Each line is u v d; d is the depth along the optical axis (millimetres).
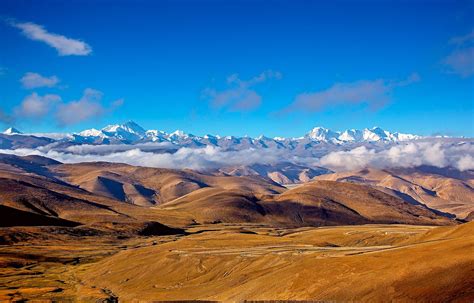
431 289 93125
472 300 87188
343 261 115500
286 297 110688
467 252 101000
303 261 127750
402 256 108188
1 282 192875
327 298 103500
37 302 150125
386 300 95500
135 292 160125
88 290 170125
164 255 189375
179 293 146750
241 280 139250
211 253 177875
